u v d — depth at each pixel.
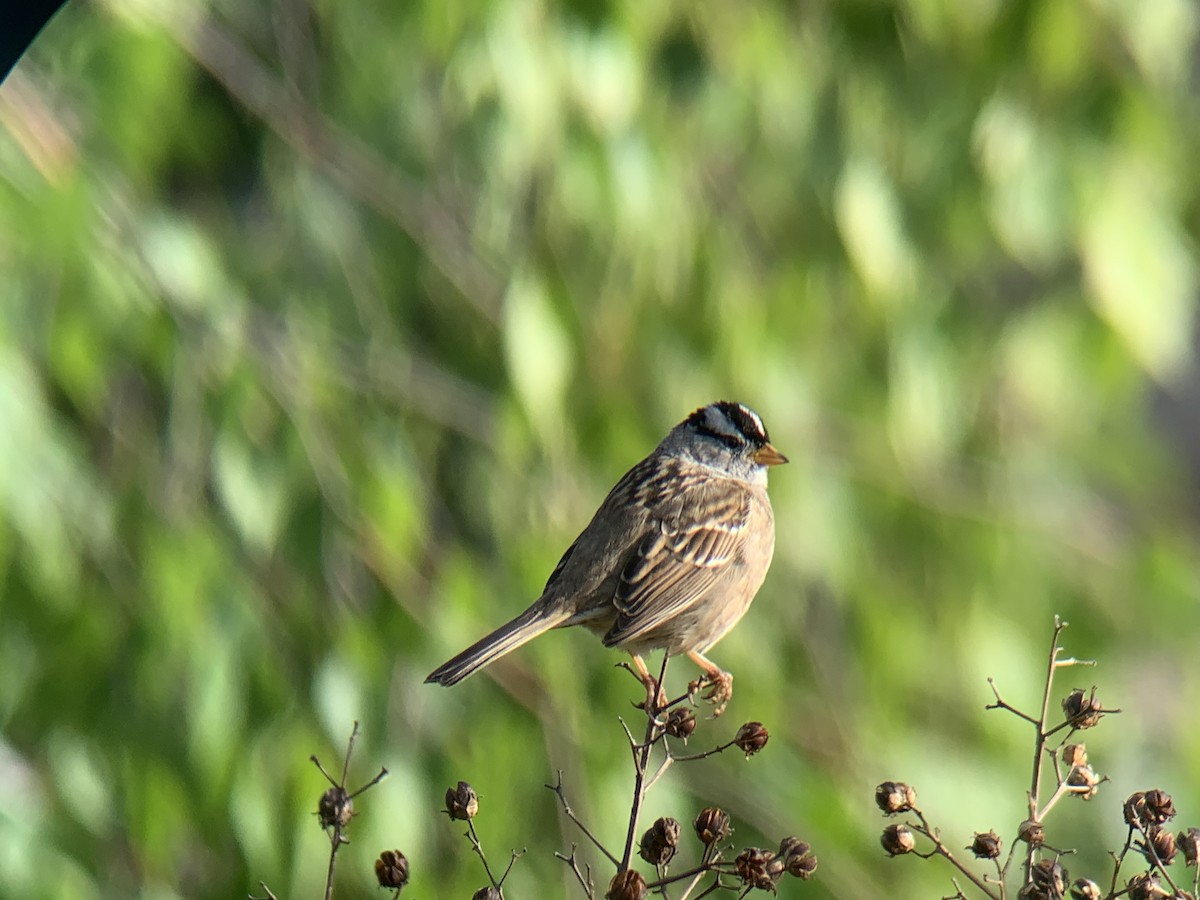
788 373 12.21
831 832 11.28
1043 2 12.57
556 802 10.43
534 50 10.75
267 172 11.78
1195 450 21.00
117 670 9.41
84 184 9.70
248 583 9.71
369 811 9.44
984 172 12.48
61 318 9.58
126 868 9.58
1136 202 12.88
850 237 12.03
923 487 12.99
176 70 11.36
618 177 10.89
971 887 11.80
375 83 11.75
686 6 12.03
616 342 11.35
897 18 12.59
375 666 9.75
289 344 10.48
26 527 9.16
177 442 9.77
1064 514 14.05
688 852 11.05
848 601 12.39
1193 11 13.19
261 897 9.24
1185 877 12.54
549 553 10.80
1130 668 13.86
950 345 12.82
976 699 12.70
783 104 12.11
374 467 10.31
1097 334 13.37
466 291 11.68
